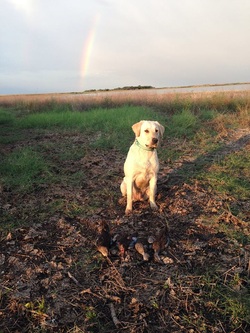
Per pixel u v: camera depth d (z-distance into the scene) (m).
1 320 1.31
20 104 10.62
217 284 1.45
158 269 1.58
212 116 5.72
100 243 1.68
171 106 7.08
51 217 2.18
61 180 2.87
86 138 4.61
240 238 1.81
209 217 2.07
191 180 2.75
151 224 2.05
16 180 2.79
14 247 1.83
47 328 1.26
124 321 1.28
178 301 1.36
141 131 2.18
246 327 1.22
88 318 1.30
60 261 1.68
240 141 4.13
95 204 2.38
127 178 2.24
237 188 2.53
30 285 1.50
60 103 9.20
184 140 4.27
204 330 1.21
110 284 1.49
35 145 4.24
